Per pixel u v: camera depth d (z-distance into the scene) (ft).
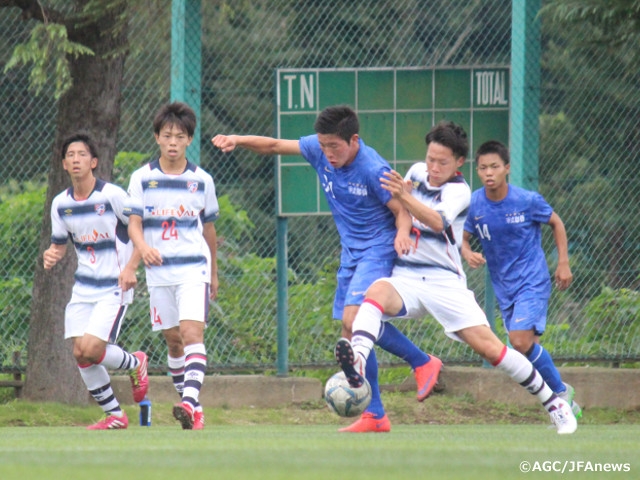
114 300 79.51
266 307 108.47
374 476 33.09
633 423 105.29
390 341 69.36
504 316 88.94
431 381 70.18
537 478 33.19
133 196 76.54
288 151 72.79
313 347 109.09
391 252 68.95
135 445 50.31
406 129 109.29
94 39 101.55
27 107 107.04
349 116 67.46
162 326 78.28
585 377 108.58
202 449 46.34
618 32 107.65
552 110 110.83
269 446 48.88
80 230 79.00
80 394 103.55
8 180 107.24
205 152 122.72
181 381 86.48
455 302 65.05
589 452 44.83
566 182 110.83
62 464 37.81
